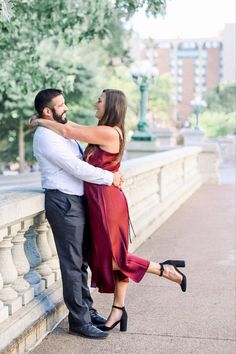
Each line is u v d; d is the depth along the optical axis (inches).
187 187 620.1
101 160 183.8
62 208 180.9
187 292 256.2
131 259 189.5
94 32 456.1
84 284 200.5
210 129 2294.5
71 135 181.3
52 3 433.4
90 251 189.2
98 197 182.1
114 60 1908.2
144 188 405.4
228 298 247.4
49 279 207.9
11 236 174.7
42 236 205.8
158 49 5492.1
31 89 500.7
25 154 1395.2
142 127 796.0
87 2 429.7
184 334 201.2
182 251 344.8
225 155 1445.6
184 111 5083.7
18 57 477.7
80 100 1221.1
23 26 451.2
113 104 184.7
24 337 174.1
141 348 186.4
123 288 197.9
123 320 199.9
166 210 467.5
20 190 195.8
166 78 2861.7
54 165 181.3
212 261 318.7
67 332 196.2
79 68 1195.9
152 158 449.7
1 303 171.2
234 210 521.7
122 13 425.4
